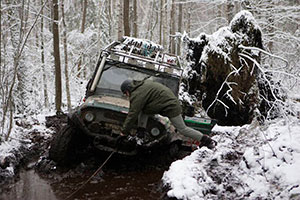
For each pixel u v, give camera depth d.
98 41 18.50
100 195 4.24
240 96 8.15
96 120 4.97
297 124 5.22
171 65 6.41
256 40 8.56
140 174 5.14
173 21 22.52
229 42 8.31
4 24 5.86
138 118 5.01
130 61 6.29
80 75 20.58
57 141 5.03
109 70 6.12
